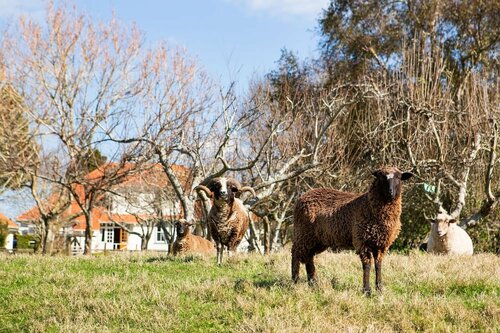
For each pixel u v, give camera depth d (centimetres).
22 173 2559
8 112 2511
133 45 2561
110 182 2338
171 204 3406
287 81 3341
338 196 988
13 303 936
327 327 704
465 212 2683
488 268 1135
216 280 997
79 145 2448
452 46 3259
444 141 2475
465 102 2734
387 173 884
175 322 773
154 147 2269
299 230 1009
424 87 2553
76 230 5428
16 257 1540
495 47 3231
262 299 830
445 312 764
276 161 2781
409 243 2830
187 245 1827
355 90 3022
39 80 2508
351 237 938
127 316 805
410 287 962
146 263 1328
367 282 903
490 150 2319
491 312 751
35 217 3875
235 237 1393
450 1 3209
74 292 952
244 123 2809
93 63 2469
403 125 2684
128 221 5516
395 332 706
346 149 3052
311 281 973
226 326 749
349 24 3394
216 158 2297
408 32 3275
